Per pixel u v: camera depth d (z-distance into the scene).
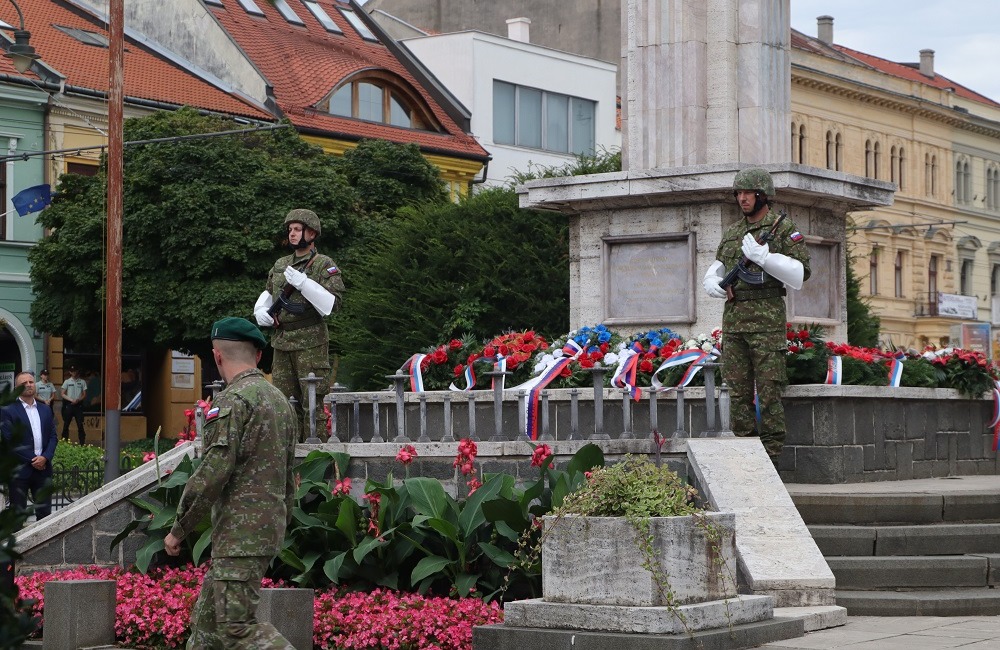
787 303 14.13
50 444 16.09
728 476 10.11
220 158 31.25
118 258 20.45
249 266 31.03
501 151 47.69
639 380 13.12
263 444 7.46
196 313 30.67
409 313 21.38
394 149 35.53
